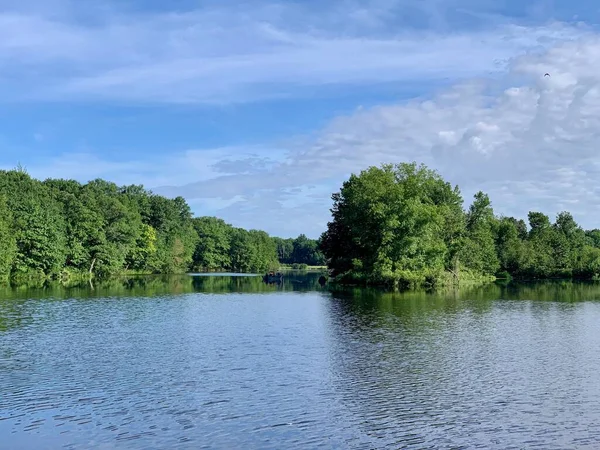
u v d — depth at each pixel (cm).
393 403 2442
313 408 2364
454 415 2280
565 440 2011
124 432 2072
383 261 9544
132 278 13000
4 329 4397
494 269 13400
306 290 9044
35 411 2312
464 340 3950
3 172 12675
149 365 3138
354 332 4303
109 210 13988
